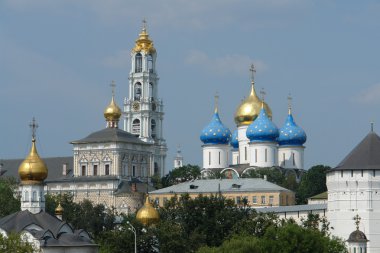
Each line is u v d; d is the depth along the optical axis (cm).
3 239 19562
